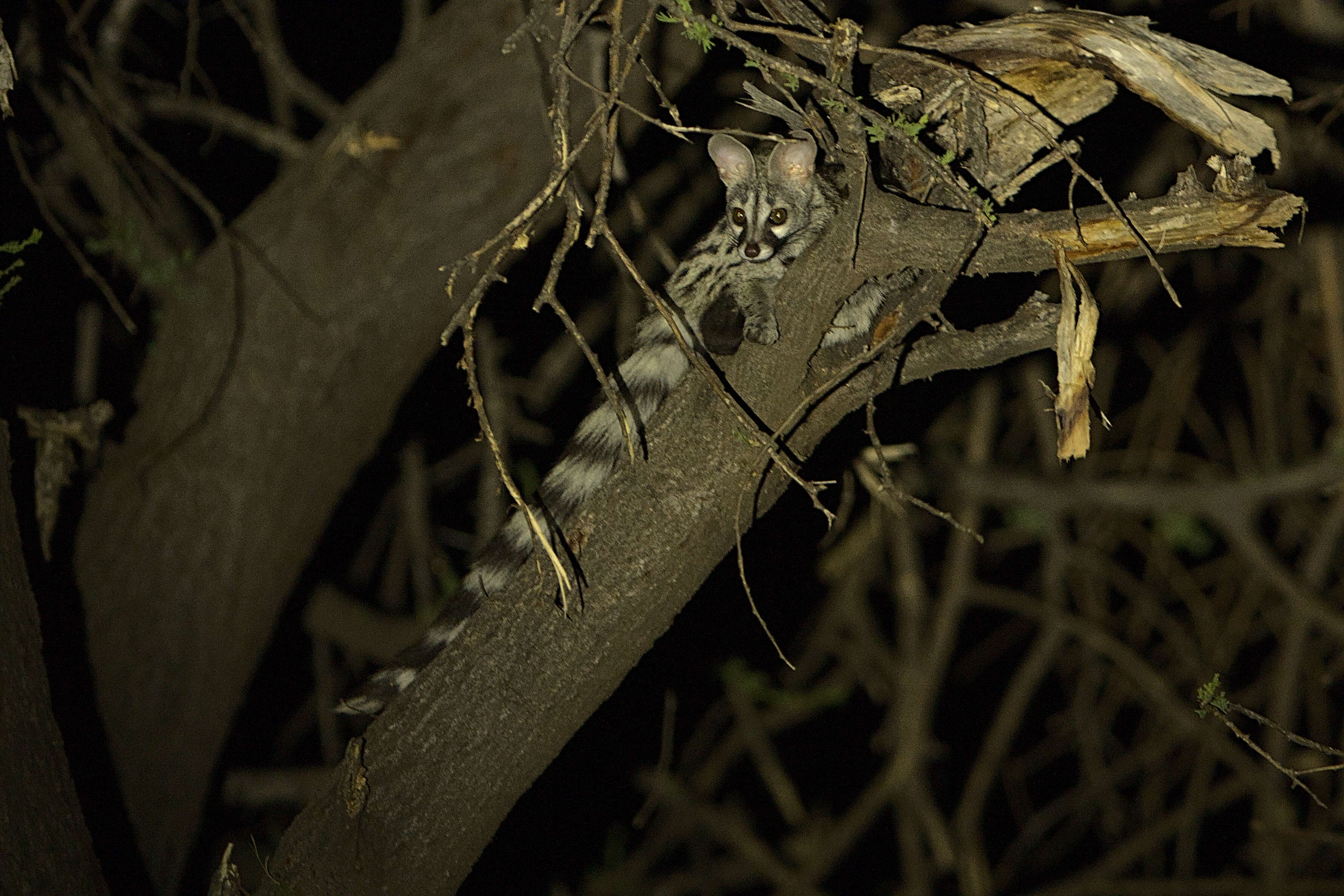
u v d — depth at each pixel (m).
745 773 9.78
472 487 8.89
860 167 2.80
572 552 3.36
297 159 5.89
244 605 5.60
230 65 8.38
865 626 8.16
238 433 5.37
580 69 4.73
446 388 7.93
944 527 8.99
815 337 3.10
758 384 3.21
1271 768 7.55
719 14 3.05
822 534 7.00
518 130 5.02
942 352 3.27
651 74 3.20
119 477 5.48
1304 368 7.92
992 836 10.10
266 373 5.31
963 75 3.06
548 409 8.14
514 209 5.13
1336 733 8.65
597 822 8.62
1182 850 8.27
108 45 6.54
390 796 3.46
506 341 7.71
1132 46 3.23
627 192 5.20
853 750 10.00
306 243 5.23
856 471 4.56
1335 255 6.83
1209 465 8.51
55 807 3.37
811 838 8.72
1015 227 2.91
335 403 5.38
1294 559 8.89
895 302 3.59
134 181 5.62
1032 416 8.59
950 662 10.12
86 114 5.86
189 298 5.44
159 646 5.54
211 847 7.98
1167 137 6.29
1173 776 8.71
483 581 3.99
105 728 5.58
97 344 6.62
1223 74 3.22
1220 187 2.89
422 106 5.09
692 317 4.43
